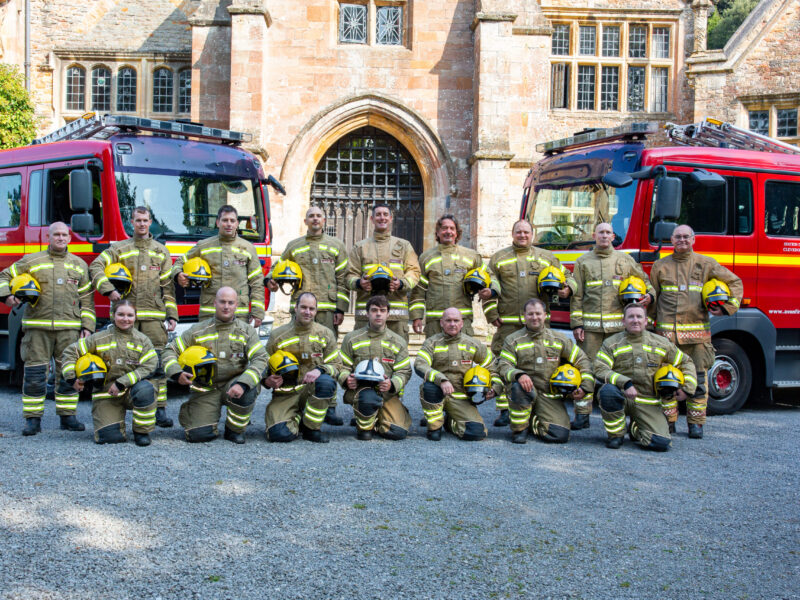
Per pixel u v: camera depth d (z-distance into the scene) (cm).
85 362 697
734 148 1084
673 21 2542
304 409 756
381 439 774
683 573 441
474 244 1734
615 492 595
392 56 1783
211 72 1770
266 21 1727
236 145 1150
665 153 953
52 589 394
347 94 1772
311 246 878
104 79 2191
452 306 857
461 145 1794
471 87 1792
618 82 2555
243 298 877
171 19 2222
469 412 781
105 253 862
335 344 779
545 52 1817
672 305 858
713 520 534
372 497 559
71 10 2195
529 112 1817
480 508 543
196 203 1045
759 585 428
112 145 992
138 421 706
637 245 933
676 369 750
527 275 868
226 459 665
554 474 645
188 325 1005
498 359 803
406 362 785
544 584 419
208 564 430
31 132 1898
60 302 781
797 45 2334
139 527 484
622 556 462
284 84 1767
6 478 580
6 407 927
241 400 721
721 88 2378
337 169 1862
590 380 780
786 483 635
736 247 978
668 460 713
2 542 453
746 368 987
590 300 877
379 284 809
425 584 414
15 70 1875
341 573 424
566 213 1045
